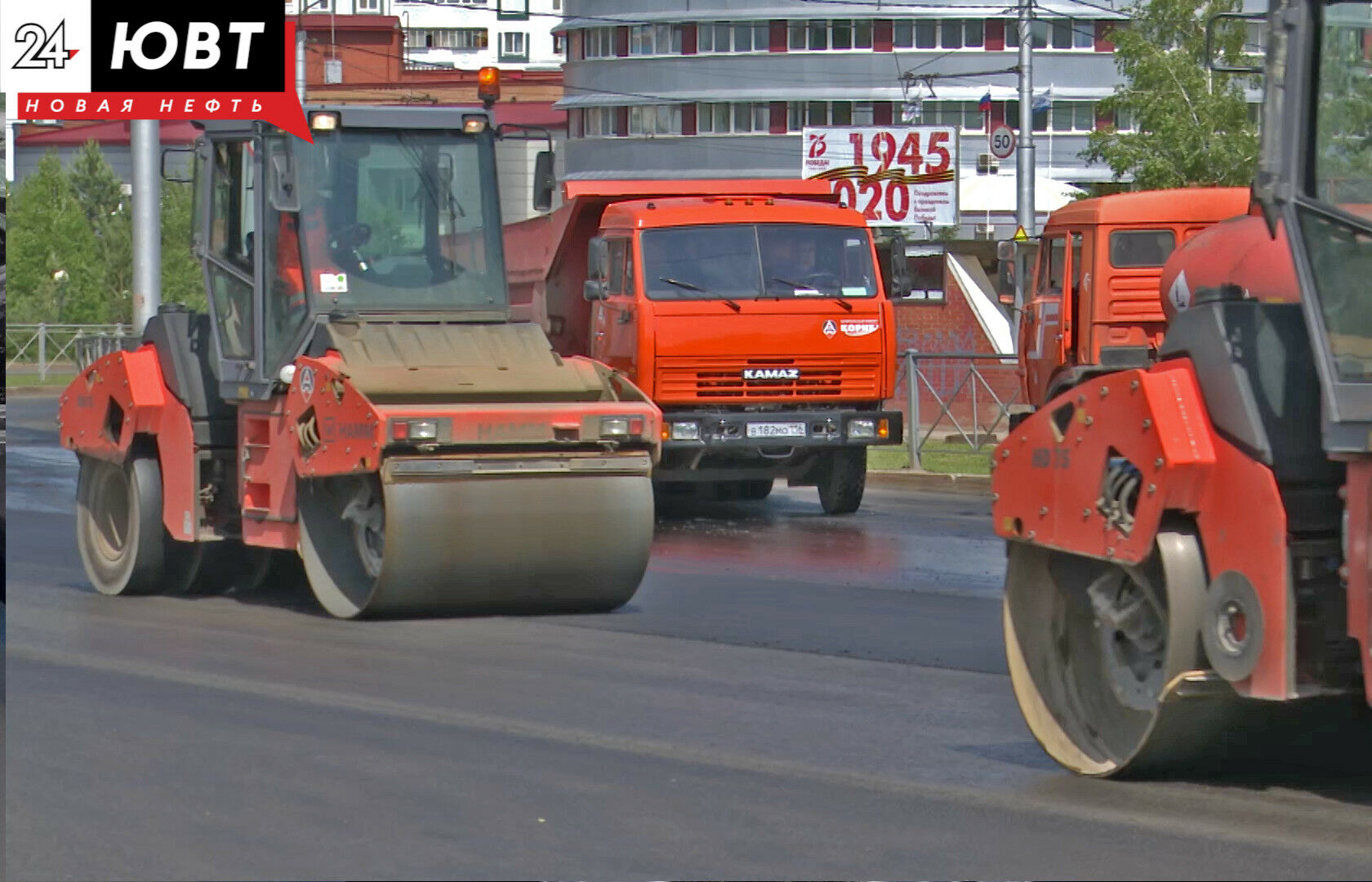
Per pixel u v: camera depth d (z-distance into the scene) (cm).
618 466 2012
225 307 2192
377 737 1410
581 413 1983
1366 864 1069
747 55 14025
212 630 1958
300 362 2034
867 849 1104
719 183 3244
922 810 1194
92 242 10394
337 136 2136
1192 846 1107
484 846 1111
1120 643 1274
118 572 2273
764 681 1630
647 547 2014
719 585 2281
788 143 14000
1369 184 1107
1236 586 1152
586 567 1995
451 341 2089
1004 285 3556
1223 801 1213
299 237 2105
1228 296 1196
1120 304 3198
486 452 1964
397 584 1952
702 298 3044
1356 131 1118
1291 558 1129
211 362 2225
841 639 1848
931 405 4278
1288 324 1168
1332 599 1137
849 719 1471
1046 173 13612
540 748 1370
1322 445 1138
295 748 1370
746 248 3089
